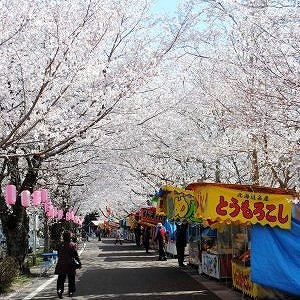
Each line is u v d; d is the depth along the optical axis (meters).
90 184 26.33
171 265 22.27
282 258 10.15
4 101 11.45
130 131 16.25
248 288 12.23
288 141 11.46
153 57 14.01
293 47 9.77
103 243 50.97
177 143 19.33
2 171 16.77
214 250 16.30
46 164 17.97
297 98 9.84
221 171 20.17
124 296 13.39
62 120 11.79
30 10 10.66
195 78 17.06
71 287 13.95
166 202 16.58
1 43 10.45
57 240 30.33
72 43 11.05
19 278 16.91
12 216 17.73
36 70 10.71
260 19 9.77
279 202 10.29
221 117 15.34
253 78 11.02
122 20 13.88
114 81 13.20
